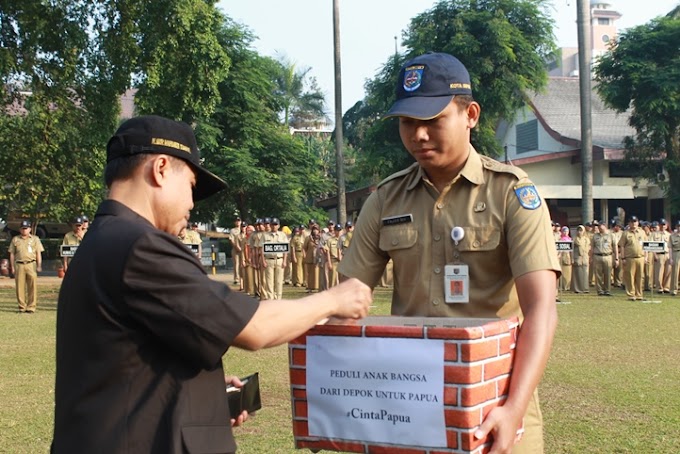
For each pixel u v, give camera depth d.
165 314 1.73
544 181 27.62
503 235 2.29
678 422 5.69
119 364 1.74
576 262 18.28
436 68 2.22
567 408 6.14
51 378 7.55
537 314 2.07
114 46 15.77
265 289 16.48
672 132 24.38
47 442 5.32
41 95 17.16
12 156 17.86
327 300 1.94
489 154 23.98
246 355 8.70
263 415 5.98
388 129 24.02
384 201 2.53
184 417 1.76
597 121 30.61
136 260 1.74
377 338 1.86
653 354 8.70
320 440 1.96
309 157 27.91
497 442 1.84
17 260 13.88
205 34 15.84
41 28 16.12
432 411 1.79
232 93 25.59
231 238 21.28
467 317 2.32
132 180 1.93
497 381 1.89
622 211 27.11
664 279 18.36
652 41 23.59
